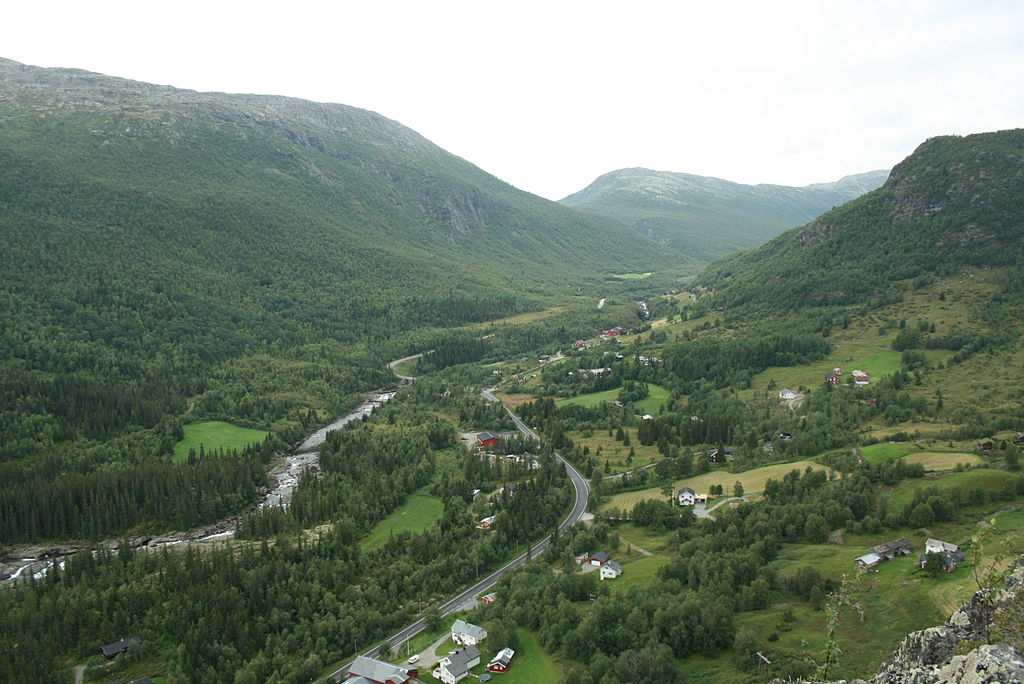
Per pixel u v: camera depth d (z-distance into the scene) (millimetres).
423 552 150625
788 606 109688
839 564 119625
